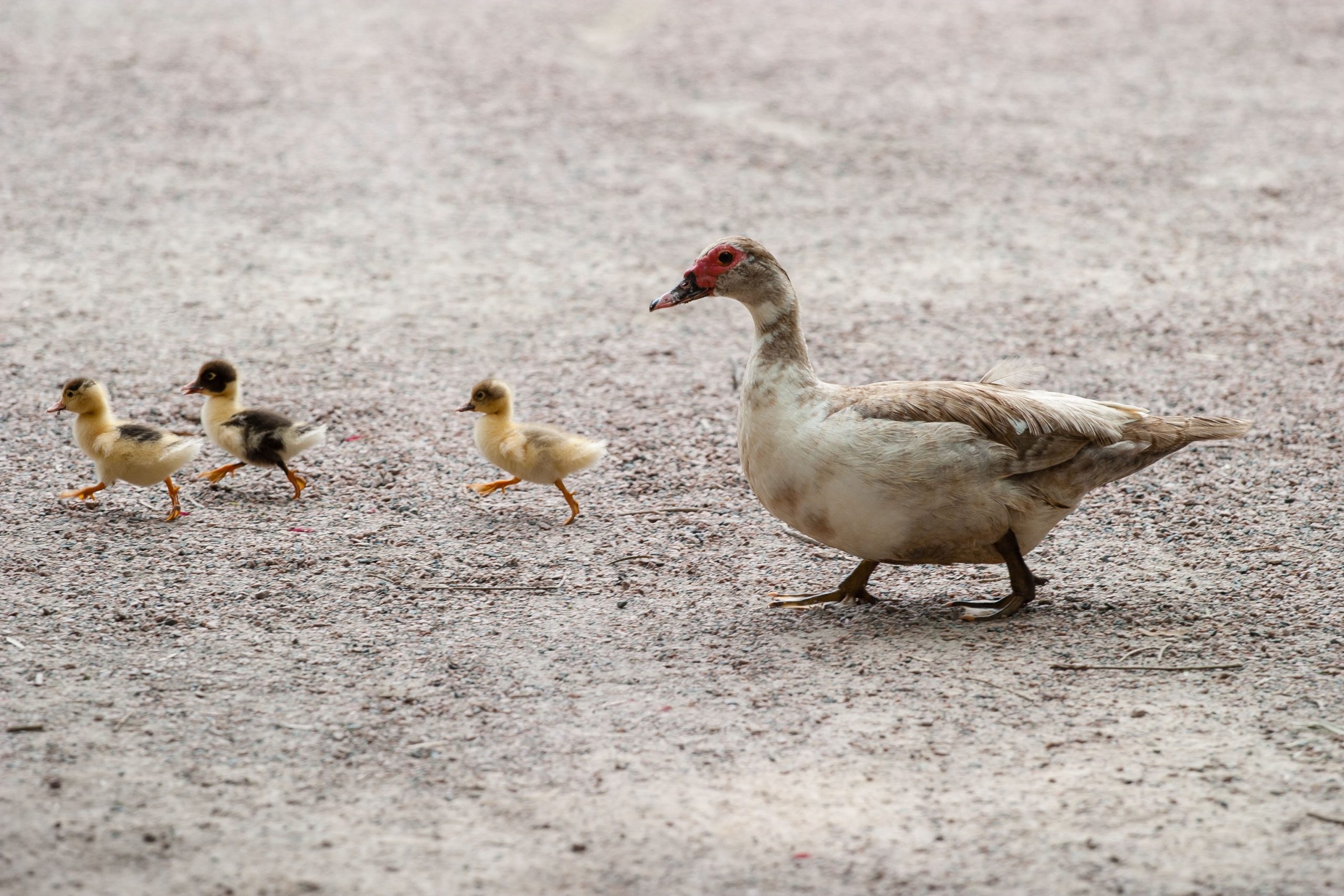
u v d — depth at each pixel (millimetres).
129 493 12180
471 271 19219
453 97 27219
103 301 17500
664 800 7422
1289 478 12609
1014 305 18047
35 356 15570
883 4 35781
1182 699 8516
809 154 24500
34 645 9125
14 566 10430
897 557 9695
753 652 9258
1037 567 10820
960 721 8258
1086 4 35469
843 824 7199
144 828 7109
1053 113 26672
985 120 26266
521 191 22578
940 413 9305
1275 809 7305
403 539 11297
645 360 16266
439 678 8828
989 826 7180
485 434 11898
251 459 12102
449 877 6746
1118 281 18953
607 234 20844
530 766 7773
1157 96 27703
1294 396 14828
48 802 7309
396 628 9594
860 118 26375
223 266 18969
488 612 9914
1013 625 9688
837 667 9023
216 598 10000
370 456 13227
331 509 11938
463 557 10953
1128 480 12648
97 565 10531
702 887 6680
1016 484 9445
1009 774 7676
